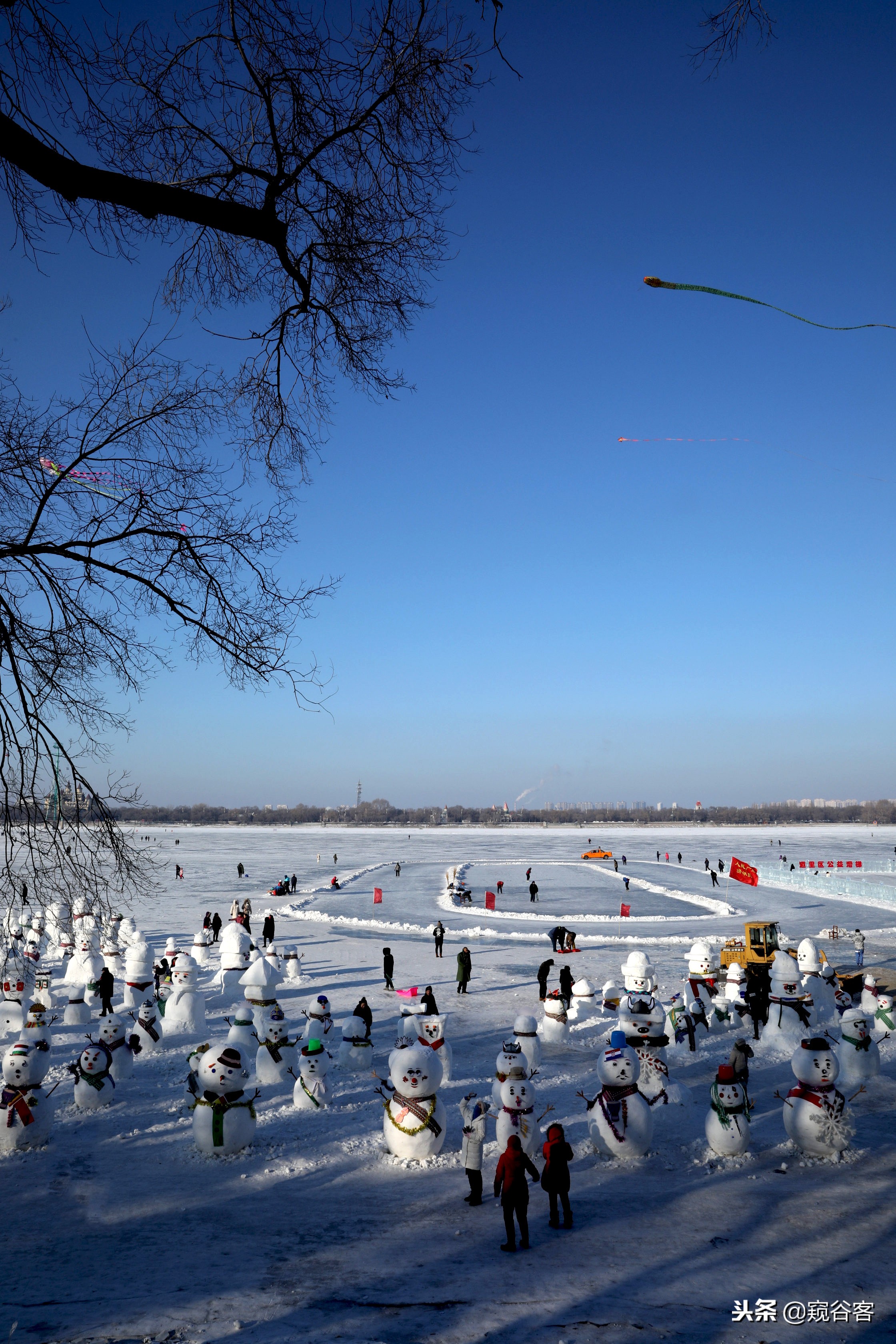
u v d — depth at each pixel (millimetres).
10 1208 10633
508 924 43594
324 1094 14859
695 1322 7703
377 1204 10734
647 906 51844
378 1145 12977
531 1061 17422
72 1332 7574
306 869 79125
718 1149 12430
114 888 8781
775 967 20266
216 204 5418
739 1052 12766
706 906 51594
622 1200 10812
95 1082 14719
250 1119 12570
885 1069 17531
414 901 53688
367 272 6660
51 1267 8938
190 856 97500
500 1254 9234
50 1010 20422
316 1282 8594
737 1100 12477
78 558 7391
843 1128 12266
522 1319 7793
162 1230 9938
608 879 70438
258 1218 10281
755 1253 9195
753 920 43969
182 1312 7941
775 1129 13766
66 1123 14055
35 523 7418
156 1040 19094
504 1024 21547
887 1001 20750
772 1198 10820
